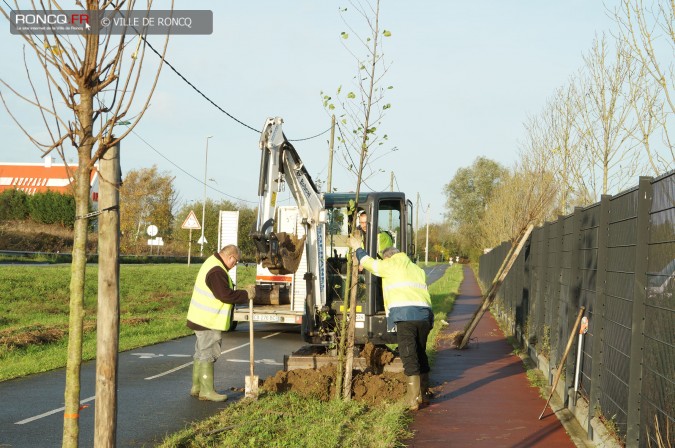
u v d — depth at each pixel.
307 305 11.04
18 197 53.88
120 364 12.76
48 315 19.47
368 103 9.04
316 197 10.80
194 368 9.85
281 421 8.16
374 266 9.55
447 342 17.70
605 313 7.79
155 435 7.71
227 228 18.69
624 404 6.59
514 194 23.50
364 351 10.79
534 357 13.67
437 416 9.05
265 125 9.85
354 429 7.95
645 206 6.28
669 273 5.43
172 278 35.50
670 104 8.46
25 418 8.38
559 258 11.31
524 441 7.74
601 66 15.48
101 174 4.77
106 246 4.79
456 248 106.88
